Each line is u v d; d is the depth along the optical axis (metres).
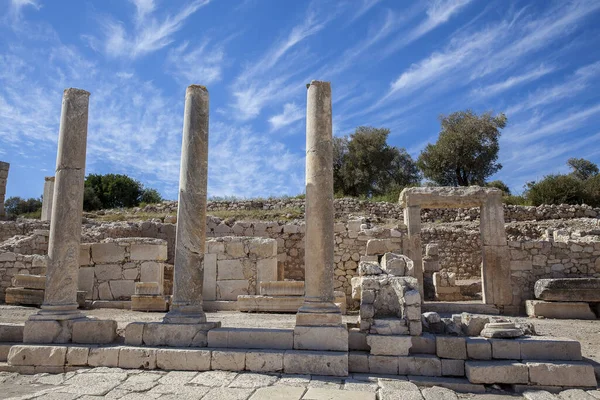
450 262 24.22
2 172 25.33
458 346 7.84
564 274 16.09
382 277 8.77
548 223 26.12
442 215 29.17
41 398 6.35
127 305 14.68
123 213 29.73
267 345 8.16
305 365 7.63
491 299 16.11
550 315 14.93
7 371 8.19
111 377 7.37
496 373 7.29
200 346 8.30
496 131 43.03
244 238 15.72
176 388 6.79
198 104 9.43
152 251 15.34
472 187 17.05
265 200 30.23
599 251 16.05
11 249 16.69
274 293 14.12
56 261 9.06
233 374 7.52
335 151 46.28
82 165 9.56
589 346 9.95
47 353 8.24
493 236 16.52
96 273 15.43
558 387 7.20
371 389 6.79
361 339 8.28
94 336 8.66
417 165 45.44
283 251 20.91
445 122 45.06
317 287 8.47
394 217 28.64
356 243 17.53
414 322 8.19
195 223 9.03
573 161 55.34
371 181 45.72
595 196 34.97
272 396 6.36
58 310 8.88
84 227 21.48
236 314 13.61
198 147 9.27
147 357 8.01
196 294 8.85
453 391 6.96
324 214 8.73
